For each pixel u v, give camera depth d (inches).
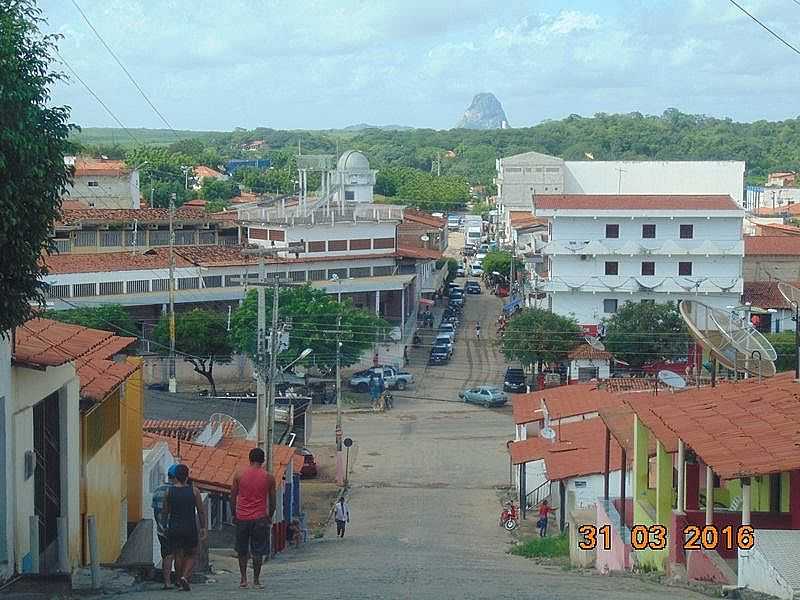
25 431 637.9
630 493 1084.5
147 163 6008.9
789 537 554.9
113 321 2397.9
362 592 553.9
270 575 751.7
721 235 2930.6
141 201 4783.5
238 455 1259.8
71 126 573.6
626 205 2984.7
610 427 974.4
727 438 636.1
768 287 3056.1
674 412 741.3
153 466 1021.2
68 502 725.3
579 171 4943.4
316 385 2743.6
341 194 3846.0
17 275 564.7
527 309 2883.9
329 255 3164.4
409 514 1689.2
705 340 866.8
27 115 532.1
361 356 2738.7
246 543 615.5
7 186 526.3
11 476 611.8
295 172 6643.7
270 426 1291.8
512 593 549.0
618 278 2923.2
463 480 1996.8
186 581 602.2
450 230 6609.3
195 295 2802.7
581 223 2955.2
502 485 1951.3
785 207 5659.5
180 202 5147.6
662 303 2787.9
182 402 1803.6
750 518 673.0
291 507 1445.6
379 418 2534.5
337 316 2576.3
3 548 602.2
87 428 775.1
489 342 3378.4
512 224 4357.8
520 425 1823.3
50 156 556.1
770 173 7391.7
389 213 3289.9
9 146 522.3
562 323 2684.5
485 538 1407.5
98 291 2659.9
